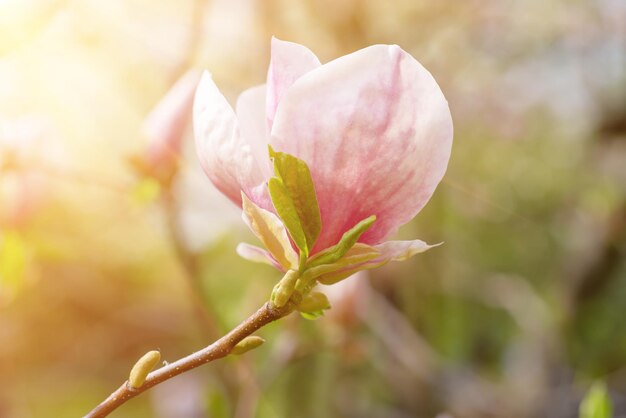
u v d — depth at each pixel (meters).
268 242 0.53
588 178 1.82
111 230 1.48
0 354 1.36
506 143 1.95
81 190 1.13
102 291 1.60
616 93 1.75
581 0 1.72
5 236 0.92
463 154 1.83
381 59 0.52
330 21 1.30
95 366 1.68
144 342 1.69
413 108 0.53
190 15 1.01
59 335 1.59
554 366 1.67
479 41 1.72
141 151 0.85
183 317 1.60
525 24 1.71
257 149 0.56
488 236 1.94
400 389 1.50
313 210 0.52
